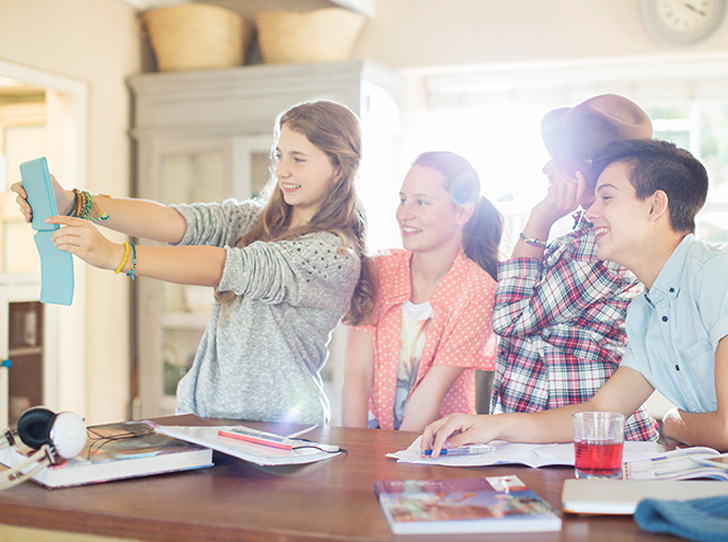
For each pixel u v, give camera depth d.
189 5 3.30
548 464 1.04
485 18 3.42
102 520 0.81
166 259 1.19
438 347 1.55
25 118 3.41
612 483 0.87
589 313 1.46
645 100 3.57
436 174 1.54
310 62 3.25
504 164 3.74
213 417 1.49
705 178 1.19
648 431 1.48
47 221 1.08
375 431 1.32
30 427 0.95
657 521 0.72
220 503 0.85
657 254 1.20
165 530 0.78
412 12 3.50
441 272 1.60
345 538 0.72
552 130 1.44
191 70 3.40
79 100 3.17
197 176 3.41
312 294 1.43
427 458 1.08
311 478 0.97
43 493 0.88
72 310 3.15
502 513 0.76
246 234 1.60
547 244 1.53
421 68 3.50
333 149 1.48
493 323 1.51
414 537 0.73
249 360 1.43
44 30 2.97
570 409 1.22
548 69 3.56
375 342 1.62
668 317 1.21
